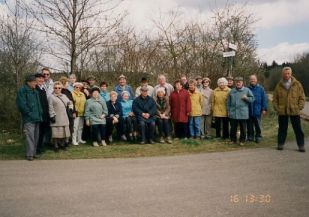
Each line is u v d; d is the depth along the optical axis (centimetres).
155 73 1638
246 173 767
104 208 566
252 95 1100
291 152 980
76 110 1095
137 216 533
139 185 686
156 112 1143
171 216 532
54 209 564
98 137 1086
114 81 1548
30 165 851
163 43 1706
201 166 833
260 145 1084
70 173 776
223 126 1179
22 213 549
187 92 1178
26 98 916
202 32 1773
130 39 1570
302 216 529
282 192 639
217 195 625
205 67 1669
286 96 993
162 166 835
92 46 1293
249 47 2173
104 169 809
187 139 1138
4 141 1189
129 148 1034
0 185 689
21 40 1359
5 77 1462
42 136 992
